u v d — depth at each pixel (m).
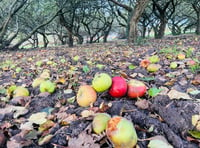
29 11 4.93
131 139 0.36
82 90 0.56
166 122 0.47
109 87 0.57
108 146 0.40
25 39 3.97
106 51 2.10
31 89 0.79
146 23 7.09
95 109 0.53
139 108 0.53
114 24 8.32
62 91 0.73
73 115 0.51
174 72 0.87
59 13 4.16
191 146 0.40
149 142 0.39
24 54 2.54
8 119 0.56
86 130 0.43
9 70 1.37
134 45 2.83
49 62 1.38
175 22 8.25
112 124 0.37
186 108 0.49
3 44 3.78
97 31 6.35
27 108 0.62
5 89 0.81
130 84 0.58
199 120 0.45
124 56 1.57
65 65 1.33
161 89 0.58
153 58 1.05
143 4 3.17
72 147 0.40
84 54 1.98
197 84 0.72
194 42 2.52
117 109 0.52
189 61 0.99
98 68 1.05
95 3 5.35
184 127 0.45
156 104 0.52
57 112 0.57
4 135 0.45
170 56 1.26
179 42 2.69
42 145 0.42
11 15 3.64
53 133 0.46
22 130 0.47
